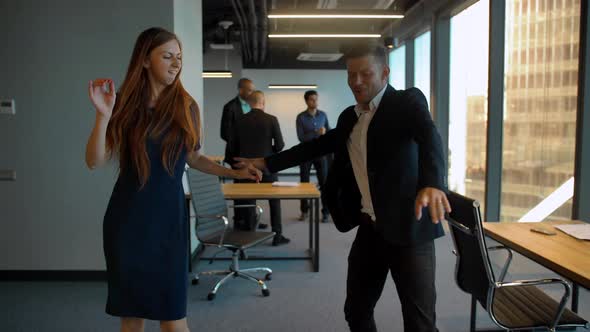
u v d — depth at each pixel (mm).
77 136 3770
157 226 1699
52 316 3127
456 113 6602
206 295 3525
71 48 3719
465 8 6188
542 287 3588
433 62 6844
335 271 4129
